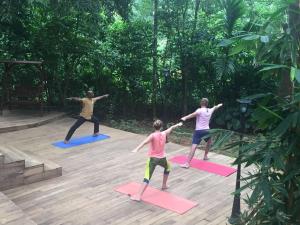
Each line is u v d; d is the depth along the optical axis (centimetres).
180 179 582
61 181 554
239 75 962
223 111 1000
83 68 1117
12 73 1012
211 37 969
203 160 678
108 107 1119
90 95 773
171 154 715
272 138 251
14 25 1001
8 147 616
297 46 247
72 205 477
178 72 1052
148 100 1124
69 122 951
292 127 241
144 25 1045
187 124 1034
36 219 437
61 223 430
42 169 550
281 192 249
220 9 977
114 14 1014
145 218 450
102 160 659
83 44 1030
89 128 895
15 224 367
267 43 253
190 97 1070
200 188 550
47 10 994
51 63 1052
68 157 670
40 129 866
